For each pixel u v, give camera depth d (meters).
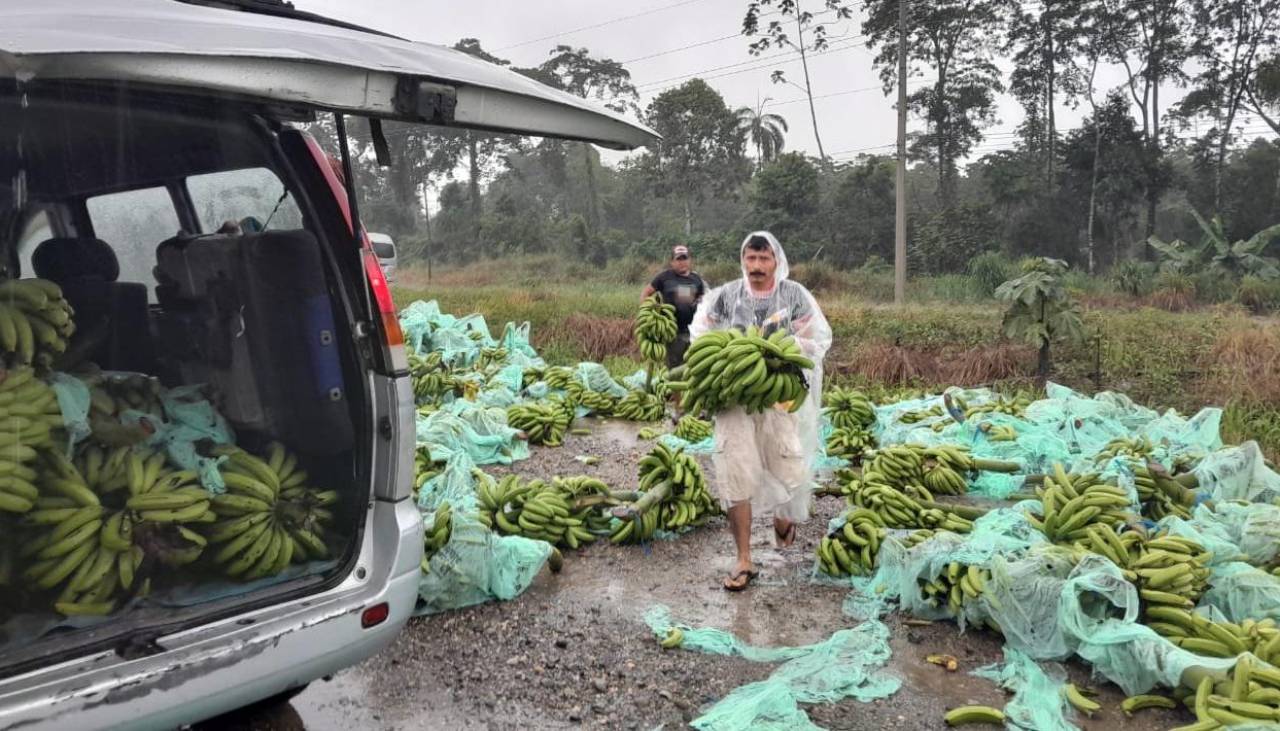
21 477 2.45
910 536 4.72
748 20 40.47
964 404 7.53
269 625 2.67
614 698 3.68
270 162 3.04
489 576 4.59
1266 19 34.62
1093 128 33.59
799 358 4.46
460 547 4.50
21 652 2.34
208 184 3.11
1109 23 36.69
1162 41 36.31
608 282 34.94
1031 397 10.31
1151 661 3.55
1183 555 4.16
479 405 8.21
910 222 34.84
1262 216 33.91
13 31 1.96
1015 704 3.52
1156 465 5.36
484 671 3.91
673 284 9.48
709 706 3.60
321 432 3.06
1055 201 33.66
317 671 2.82
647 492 5.59
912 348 13.64
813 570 5.01
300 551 2.96
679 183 44.00
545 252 45.19
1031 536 4.52
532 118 2.93
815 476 6.97
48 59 1.87
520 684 3.80
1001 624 4.00
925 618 4.37
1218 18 35.34
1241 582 4.05
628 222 55.75
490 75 2.92
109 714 2.35
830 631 4.29
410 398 3.12
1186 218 38.34
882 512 5.20
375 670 3.92
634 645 4.14
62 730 2.28
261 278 3.00
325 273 3.08
